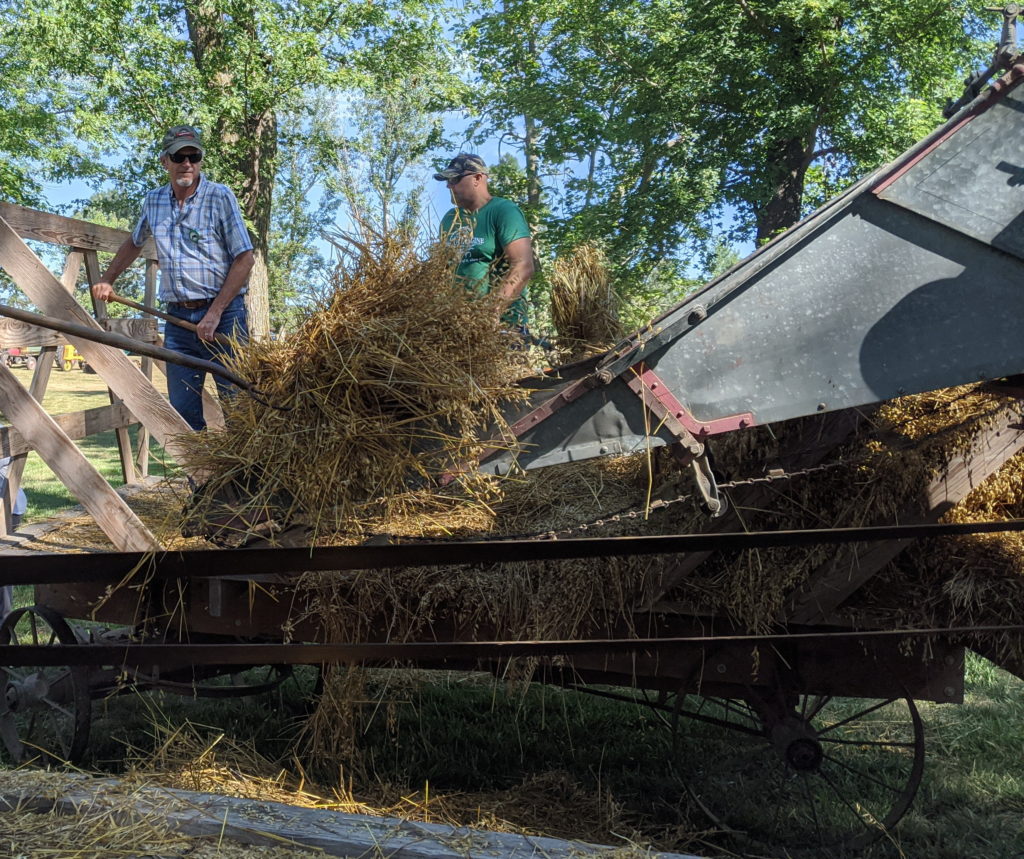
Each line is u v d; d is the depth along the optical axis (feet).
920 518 9.95
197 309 15.03
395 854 8.18
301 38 55.72
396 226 9.82
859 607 10.40
